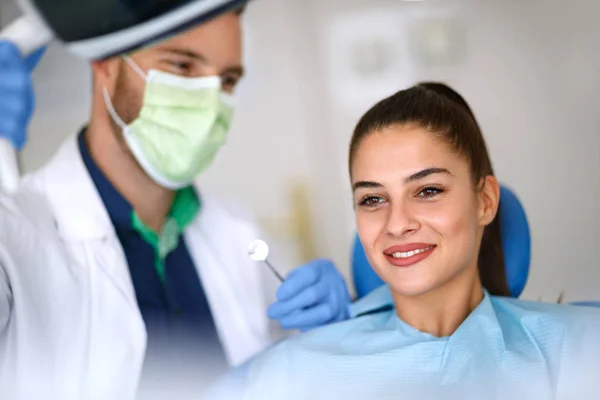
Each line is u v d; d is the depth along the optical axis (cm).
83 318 123
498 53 265
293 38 284
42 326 116
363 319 117
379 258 104
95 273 129
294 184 288
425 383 102
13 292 113
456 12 267
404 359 104
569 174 261
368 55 277
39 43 78
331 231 289
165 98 136
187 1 53
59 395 116
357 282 137
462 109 109
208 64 138
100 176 139
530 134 263
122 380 123
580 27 258
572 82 260
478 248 109
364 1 276
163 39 55
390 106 106
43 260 121
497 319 105
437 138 102
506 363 99
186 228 157
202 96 137
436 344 104
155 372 137
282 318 124
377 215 104
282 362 114
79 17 52
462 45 268
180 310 146
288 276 127
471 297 107
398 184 101
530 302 112
